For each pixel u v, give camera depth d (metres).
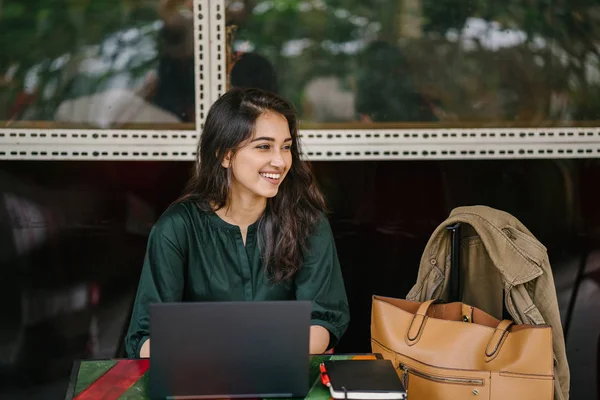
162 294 2.44
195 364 1.79
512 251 2.46
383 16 3.29
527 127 3.37
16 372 3.29
